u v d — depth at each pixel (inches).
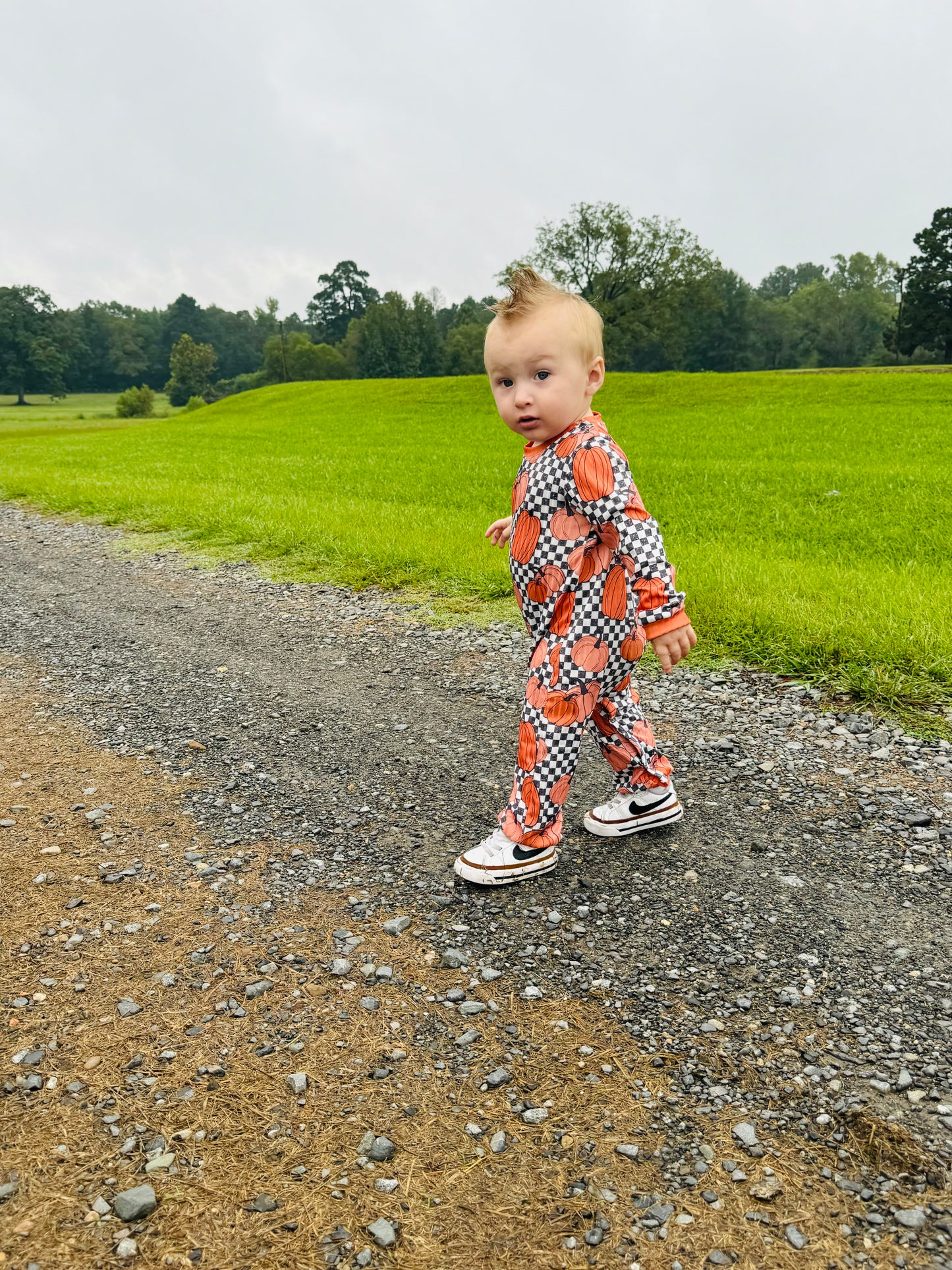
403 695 165.6
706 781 125.2
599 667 94.5
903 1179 61.1
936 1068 71.1
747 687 159.0
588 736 140.9
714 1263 55.6
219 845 111.0
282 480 531.2
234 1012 79.5
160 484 493.7
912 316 2655.0
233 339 5590.6
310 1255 56.6
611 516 86.4
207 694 170.4
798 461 573.0
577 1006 80.2
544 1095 69.7
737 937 89.6
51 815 120.2
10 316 4279.0
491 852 99.4
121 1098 69.6
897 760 128.2
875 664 156.1
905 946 87.1
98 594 264.2
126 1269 55.4
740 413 1035.9
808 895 96.5
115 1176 62.3
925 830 109.0
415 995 81.8
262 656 194.4
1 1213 59.2
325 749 141.1
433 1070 72.4
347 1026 77.7
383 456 712.4
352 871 104.2
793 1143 64.5
